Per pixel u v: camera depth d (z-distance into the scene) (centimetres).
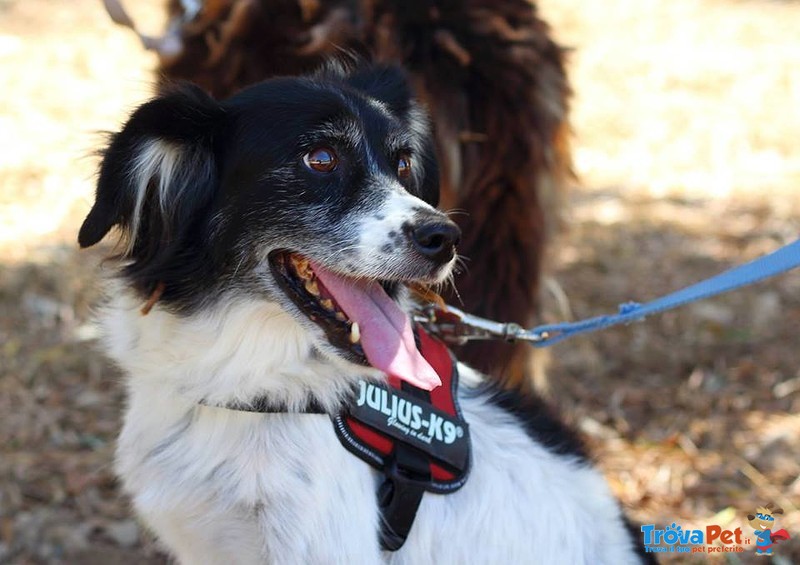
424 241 128
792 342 212
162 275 132
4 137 300
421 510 131
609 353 208
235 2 168
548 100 168
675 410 193
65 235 245
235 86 167
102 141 138
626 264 250
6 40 399
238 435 130
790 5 502
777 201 289
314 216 130
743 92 380
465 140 163
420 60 163
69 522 168
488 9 165
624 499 172
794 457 180
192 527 132
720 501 172
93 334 197
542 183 168
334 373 131
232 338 131
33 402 191
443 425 131
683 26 468
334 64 148
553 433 139
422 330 140
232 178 131
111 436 184
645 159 321
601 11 490
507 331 145
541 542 133
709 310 225
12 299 218
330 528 127
